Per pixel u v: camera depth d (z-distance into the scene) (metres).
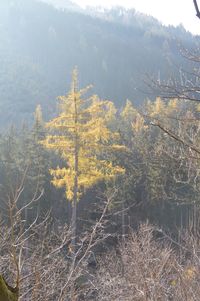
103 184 31.33
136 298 7.75
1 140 31.38
